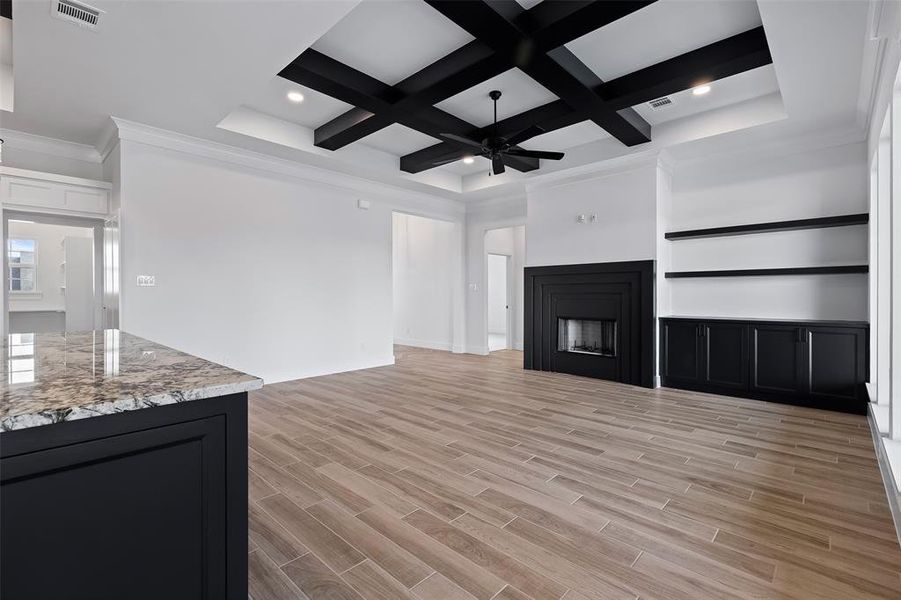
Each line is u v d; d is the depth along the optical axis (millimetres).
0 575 823
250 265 4809
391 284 6324
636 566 1679
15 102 3490
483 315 7355
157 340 4137
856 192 4055
